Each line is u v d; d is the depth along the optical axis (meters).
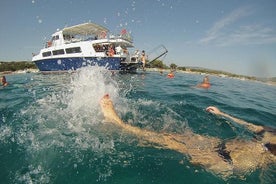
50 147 2.97
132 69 20.98
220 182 2.45
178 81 14.29
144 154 2.88
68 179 2.37
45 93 7.19
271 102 8.60
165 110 4.93
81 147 2.99
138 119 4.16
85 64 17.62
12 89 8.59
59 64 18.48
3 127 3.67
